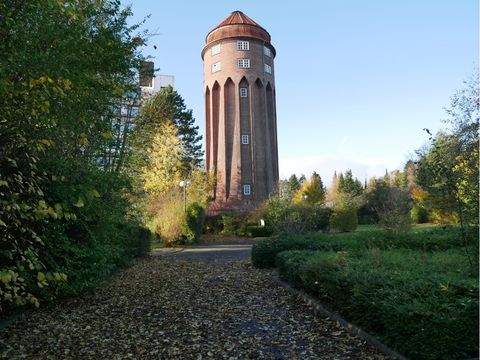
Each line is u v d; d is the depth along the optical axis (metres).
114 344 6.40
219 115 50.97
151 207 28.70
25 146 5.03
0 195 4.66
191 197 33.72
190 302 9.45
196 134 52.62
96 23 8.12
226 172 49.25
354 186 63.97
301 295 9.11
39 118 4.73
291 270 9.98
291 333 6.79
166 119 31.00
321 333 6.67
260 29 52.59
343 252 9.80
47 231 7.48
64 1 4.93
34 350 6.11
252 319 7.78
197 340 6.57
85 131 6.14
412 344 5.10
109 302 9.44
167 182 32.56
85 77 5.55
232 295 10.17
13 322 7.45
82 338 6.70
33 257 4.64
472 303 5.00
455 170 8.38
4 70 4.08
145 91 16.67
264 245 14.56
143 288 11.35
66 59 5.16
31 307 8.34
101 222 9.53
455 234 12.45
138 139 14.09
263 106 51.56
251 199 48.84
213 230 39.38
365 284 6.42
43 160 6.32
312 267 8.46
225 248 26.06
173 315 8.23
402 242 12.40
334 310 7.54
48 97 4.70
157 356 5.87
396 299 5.62
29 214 4.66
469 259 7.79
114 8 8.61
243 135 50.22
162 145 32.59
